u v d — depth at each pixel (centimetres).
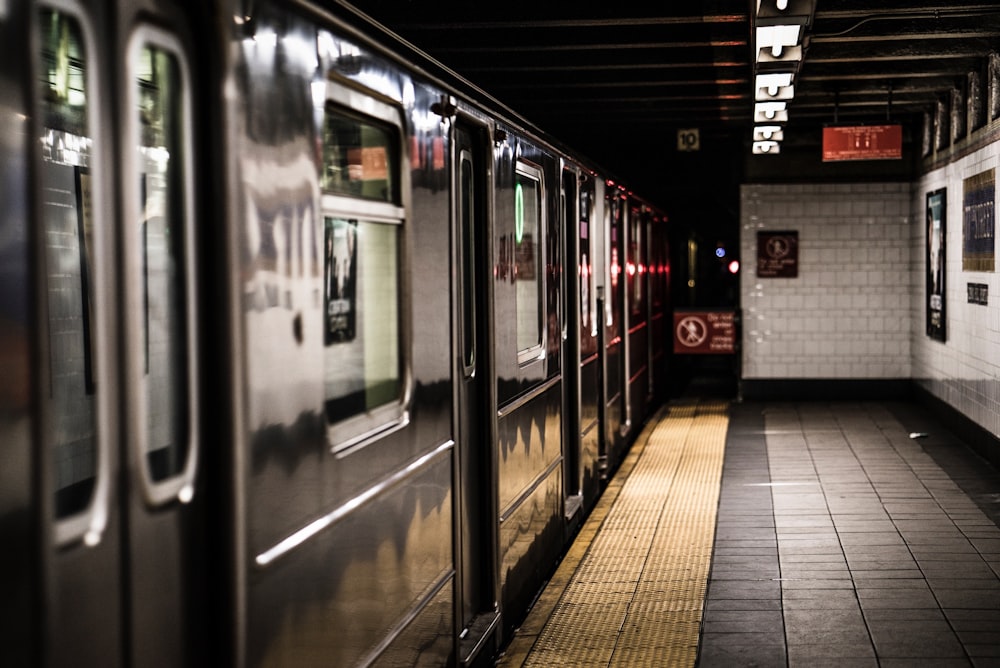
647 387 1341
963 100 1077
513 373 545
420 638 380
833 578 618
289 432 266
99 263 201
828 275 1462
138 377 209
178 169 227
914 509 793
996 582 602
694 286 2783
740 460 1028
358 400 324
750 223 1476
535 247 620
